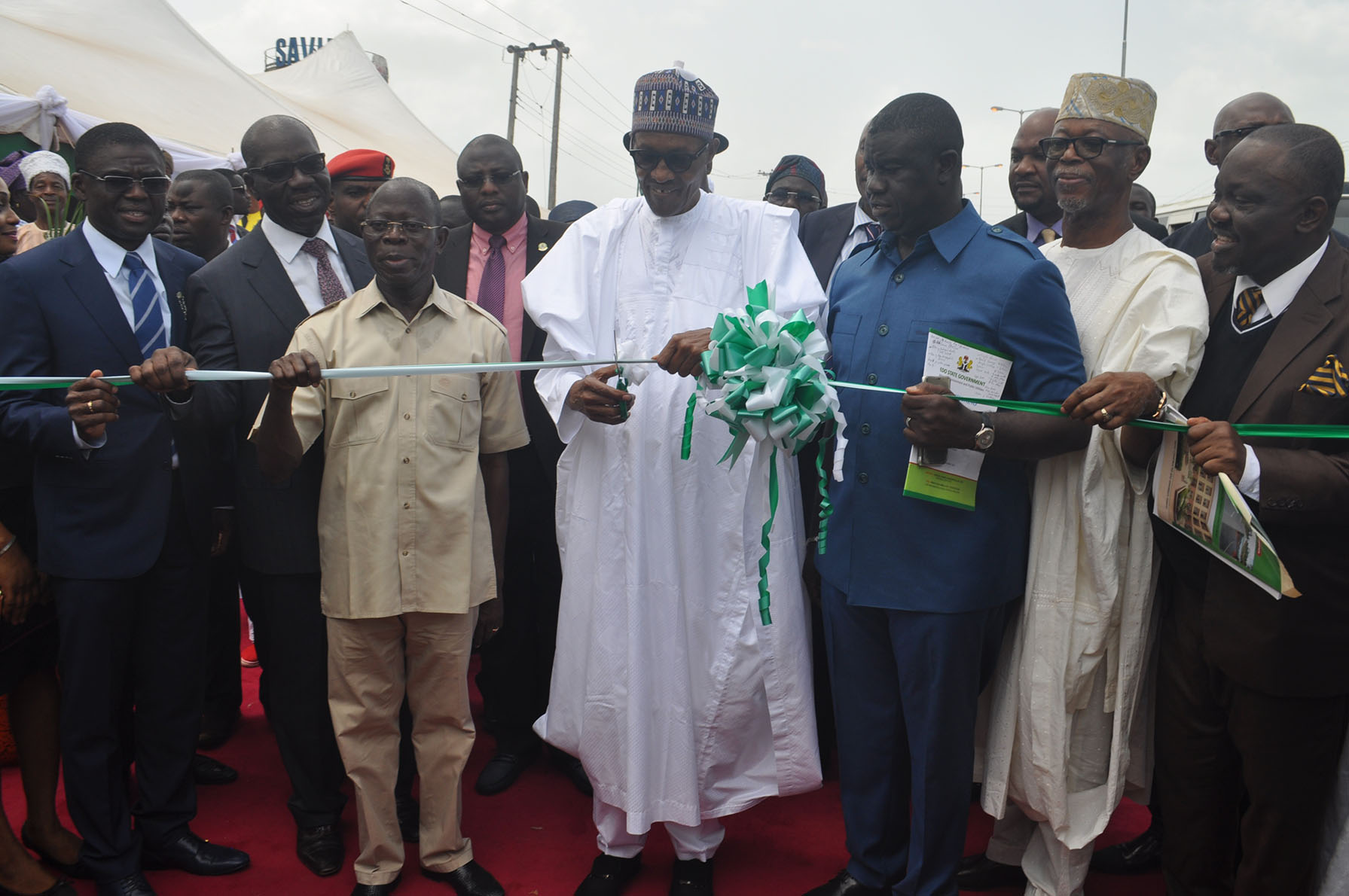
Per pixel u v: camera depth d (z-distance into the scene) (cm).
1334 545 218
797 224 293
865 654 266
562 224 389
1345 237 298
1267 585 189
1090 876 297
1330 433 198
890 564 254
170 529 285
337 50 1542
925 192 247
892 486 254
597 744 276
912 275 259
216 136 1024
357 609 267
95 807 272
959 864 268
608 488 274
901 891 260
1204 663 243
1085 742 257
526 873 296
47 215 525
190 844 296
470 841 295
